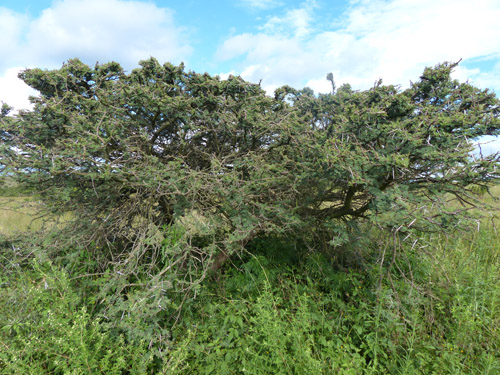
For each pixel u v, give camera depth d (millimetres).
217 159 3076
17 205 3273
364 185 2447
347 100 3150
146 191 3068
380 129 2525
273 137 3377
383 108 2729
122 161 2916
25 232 3525
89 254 3117
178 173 2928
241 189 2820
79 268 3049
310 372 2064
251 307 2895
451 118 2309
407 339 2477
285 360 2178
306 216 3410
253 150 3459
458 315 2639
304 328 2398
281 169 3090
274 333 2279
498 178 2084
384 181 2629
